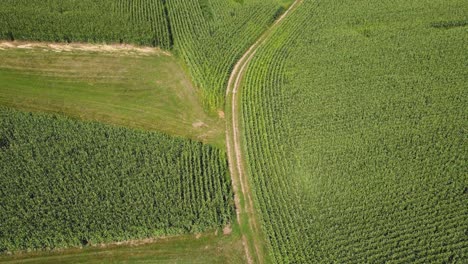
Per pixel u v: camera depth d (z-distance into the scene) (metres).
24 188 49.19
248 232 48.00
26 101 62.62
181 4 81.12
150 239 47.12
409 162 53.09
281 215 48.22
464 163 53.19
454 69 66.62
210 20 77.06
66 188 49.22
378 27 75.81
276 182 51.44
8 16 74.06
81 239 45.88
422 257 44.28
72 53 71.06
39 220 46.44
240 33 73.94
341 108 60.19
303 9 80.81
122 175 50.62
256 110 60.78
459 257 44.31
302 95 62.25
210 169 52.97
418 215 47.69
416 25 75.81
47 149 53.06
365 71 66.19
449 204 48.69
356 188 50.25
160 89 65.38
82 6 78.62
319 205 48.66
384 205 48.47
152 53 71.81
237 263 45.41
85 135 55.34
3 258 45.16
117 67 68.94
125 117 60.84
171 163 52.50
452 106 60.75
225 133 59.03
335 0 82.94
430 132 57.19
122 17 76.25
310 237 45.75
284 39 73.38
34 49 71.31
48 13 75.81
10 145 53.22
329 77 65.25
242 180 53.25
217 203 49.19
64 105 62.31
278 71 66.56
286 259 44.34
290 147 55.19
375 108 60.31
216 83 64.12
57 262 45.12
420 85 63.91
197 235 47.59
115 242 46.78
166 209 47.78
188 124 60.09
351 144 55.31
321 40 72.69
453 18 77.44
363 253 44.25
